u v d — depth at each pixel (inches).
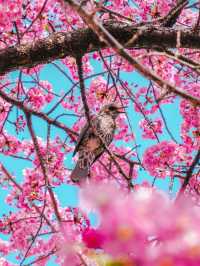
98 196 77.2
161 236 75.3
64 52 310.7
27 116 302.5
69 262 101.1
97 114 420.5
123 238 75.4
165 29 306.2
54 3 395.9
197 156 250.8
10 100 302.4
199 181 364.5
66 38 309.7
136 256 75.8
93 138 398.9
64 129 307.3
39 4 386.6
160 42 306.2
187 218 75.4
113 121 426.3
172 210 76.4
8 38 392.8
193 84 402.0
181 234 74.5
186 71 407.5
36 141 303.4
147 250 75.5
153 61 404.8
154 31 304.8
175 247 73.9
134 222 75.4
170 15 312.0
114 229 75.9
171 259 73.5
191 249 73.0
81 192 78.1
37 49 310.7
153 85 415.2
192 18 415.5
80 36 308.0
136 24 308.5
